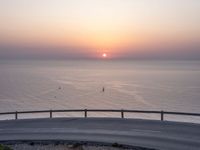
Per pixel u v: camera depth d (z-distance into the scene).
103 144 20.81
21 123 28.55
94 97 118.31
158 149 19.19
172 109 90.38
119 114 73.19
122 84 166.75
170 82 177.75
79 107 96.19
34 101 106.12
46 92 131.25
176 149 19.17
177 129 24.75
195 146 19.80
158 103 101.62
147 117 67.56
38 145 21.00
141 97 116.44
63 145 20.91
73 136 23.19
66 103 103.56
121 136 22.89
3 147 18.08
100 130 25.03
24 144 21.30
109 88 146.88
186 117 66.69
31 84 166.50
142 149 19.44
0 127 26.83
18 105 98.00
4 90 138.75
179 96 117.00
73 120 29.67
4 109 91.25
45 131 25.06
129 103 103.06
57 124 27.86
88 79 199.62
